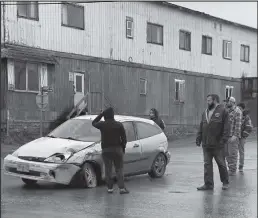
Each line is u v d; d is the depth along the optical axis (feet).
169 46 101.35
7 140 69.21
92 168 31.89
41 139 33.24
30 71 73.56
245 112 40.96
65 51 78.89
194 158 54.80
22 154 31.09
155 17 97.71
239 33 124.26
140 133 36.09
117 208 24.62
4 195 28.63
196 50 109.29
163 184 33.81
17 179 36.24
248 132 40.78
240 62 124.67
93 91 83.61
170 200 27.14
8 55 68.54
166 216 22.77
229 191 30.48
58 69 77.71
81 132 33.55
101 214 23.11
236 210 24.31
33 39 73.72
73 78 80.12
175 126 102.78
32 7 73.92
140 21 93.91
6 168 31.60
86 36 82.69
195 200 27.17
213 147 30.40
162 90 99.35
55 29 77.20
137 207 24.95
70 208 24.56
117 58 88.74
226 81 119.44
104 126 29.14
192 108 107.86
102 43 85.71
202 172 41.11
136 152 34.83
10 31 70.49
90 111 82.12
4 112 70.33
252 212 23.81
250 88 123.13
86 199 27.30
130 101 91.20
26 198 27.55
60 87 77.97
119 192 29.78
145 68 94.99
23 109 72.49
